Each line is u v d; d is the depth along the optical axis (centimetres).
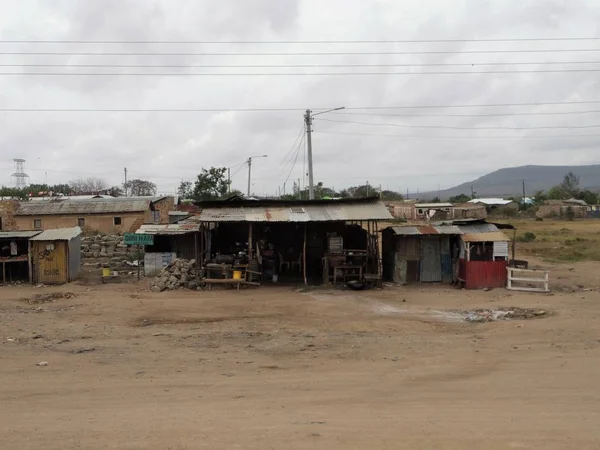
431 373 995
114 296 2172
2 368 1058
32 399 824
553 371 991
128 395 848
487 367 1040
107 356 1175
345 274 2472
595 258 3556
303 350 1237
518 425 647
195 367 1068
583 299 2022
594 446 563
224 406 771
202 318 1708
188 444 576
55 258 2628
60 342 1339
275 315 1766
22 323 1611
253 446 566
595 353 1151
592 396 806
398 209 7738
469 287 2364
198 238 2953
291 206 2680
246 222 2659
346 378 963
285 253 2914
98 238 3666
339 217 2495
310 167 3362
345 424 661
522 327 1484
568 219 8300
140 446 571
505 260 2406
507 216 8925
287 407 763
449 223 2609
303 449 555
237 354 1196
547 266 3192
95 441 592
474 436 601
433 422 667
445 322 1645
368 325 1590
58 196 6184
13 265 2791
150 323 1628
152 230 2955
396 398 816
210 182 5916
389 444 571
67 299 2098
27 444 584
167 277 2428
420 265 2550
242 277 2428
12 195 6669
